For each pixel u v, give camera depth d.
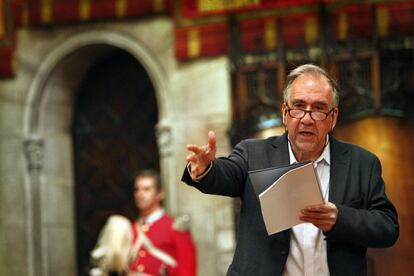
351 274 6.25
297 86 6.27
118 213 19.97
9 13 19.28
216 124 17.69
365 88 16.30
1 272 19.23
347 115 16.23
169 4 18.11
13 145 19.30
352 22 16.58
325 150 6.52
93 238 20.05
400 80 16.23
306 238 6.32
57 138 19.75
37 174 19.25
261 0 17.16
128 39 18.52
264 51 17.09
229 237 17.53
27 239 19.19
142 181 15.44
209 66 17.78
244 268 6.32
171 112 18.14
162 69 18.25
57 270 19.53
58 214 19.69
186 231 15.33
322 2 16.72
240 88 17.12
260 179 6.06
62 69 19.41
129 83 20.06
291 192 5.91
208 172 6.13
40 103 19.31
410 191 15.92
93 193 20.16
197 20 17.78
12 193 19.27
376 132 16.14
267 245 6.29
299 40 16.91
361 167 6.49
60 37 19.05
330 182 6.43
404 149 16.06
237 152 6.62
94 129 20.23
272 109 16.84
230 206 17.56
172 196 18.05
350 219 5.99
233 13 17.44
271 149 6.60
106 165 20.11
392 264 15.64
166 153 18.12
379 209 6.35
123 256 14.71
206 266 17.66
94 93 20.28
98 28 18.75
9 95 19.36
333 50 16.55
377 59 16.20
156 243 15.10
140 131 19.94
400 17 16.36
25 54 19.25
